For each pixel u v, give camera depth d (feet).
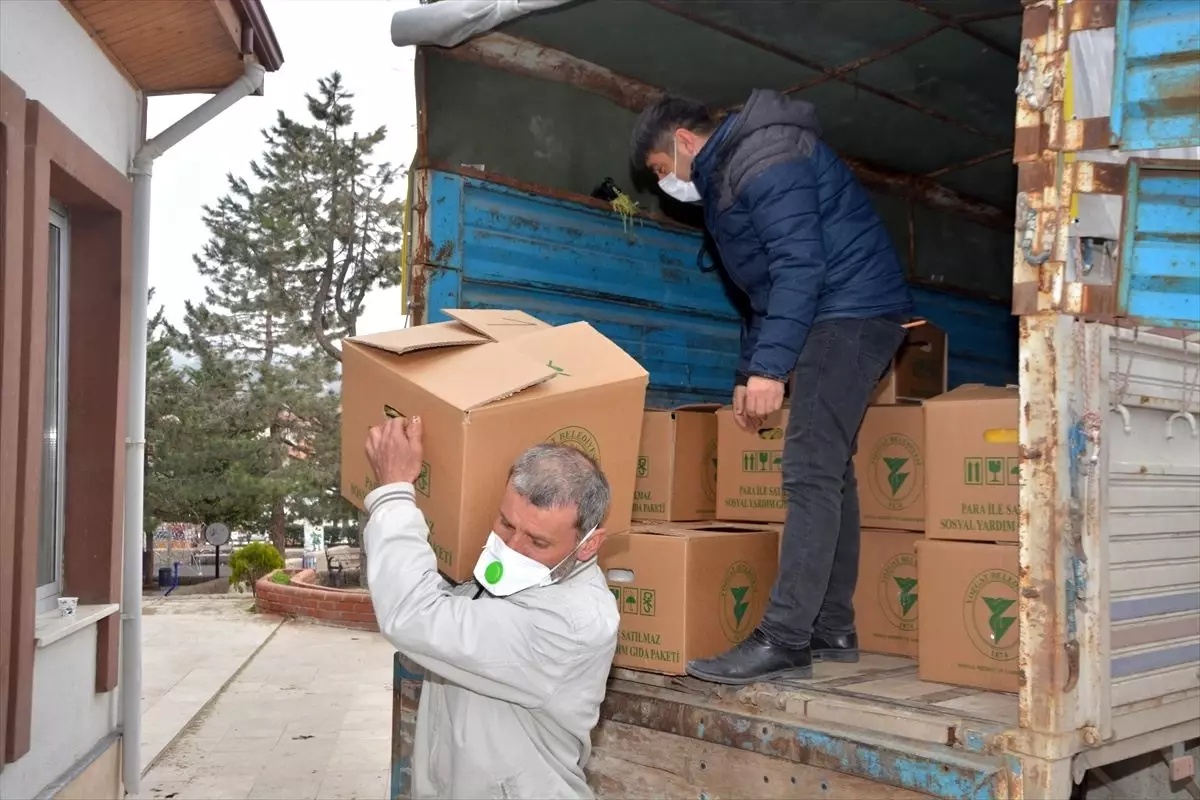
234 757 20.63
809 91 14.14
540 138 12.98
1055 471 6.46
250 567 56.18
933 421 9.04
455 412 6.22
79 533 14.73
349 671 30.27
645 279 13.57
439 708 6.68
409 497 6.30
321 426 93.91
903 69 13.38
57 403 14.58
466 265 11.80
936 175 17.38
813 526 8.73
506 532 6.12
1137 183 6.55
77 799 13.41
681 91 14.15
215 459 85.66
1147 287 6.53
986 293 18.88
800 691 7.92
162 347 91.15
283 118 102.42
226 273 105.29
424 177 11.65
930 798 6.63
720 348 14.42
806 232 8.82
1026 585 6.49
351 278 104.58
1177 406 7.72
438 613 5.85
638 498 10.91
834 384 8.99
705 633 8.86
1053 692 6.31
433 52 11.95
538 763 6.19
